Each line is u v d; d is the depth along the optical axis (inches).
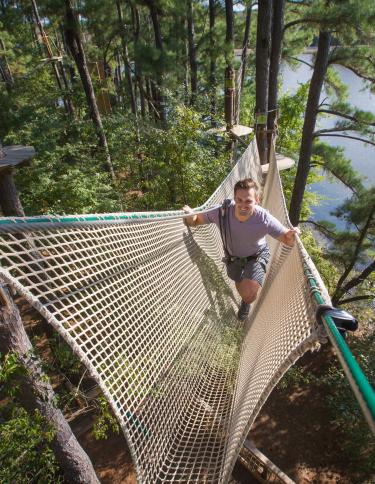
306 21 296.5
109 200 263.3
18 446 115.1
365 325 369.7
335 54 346.9
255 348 86.5
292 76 1344.7
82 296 61.1
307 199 527.5
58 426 140.6
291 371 290.0
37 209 249.8
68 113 477.7
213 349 102.3
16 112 374.3
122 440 218.4
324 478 237.1
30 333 235.8
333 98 464.8
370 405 30.6
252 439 261.0
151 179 320.8
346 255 373.7
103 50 741.3
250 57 629.9
